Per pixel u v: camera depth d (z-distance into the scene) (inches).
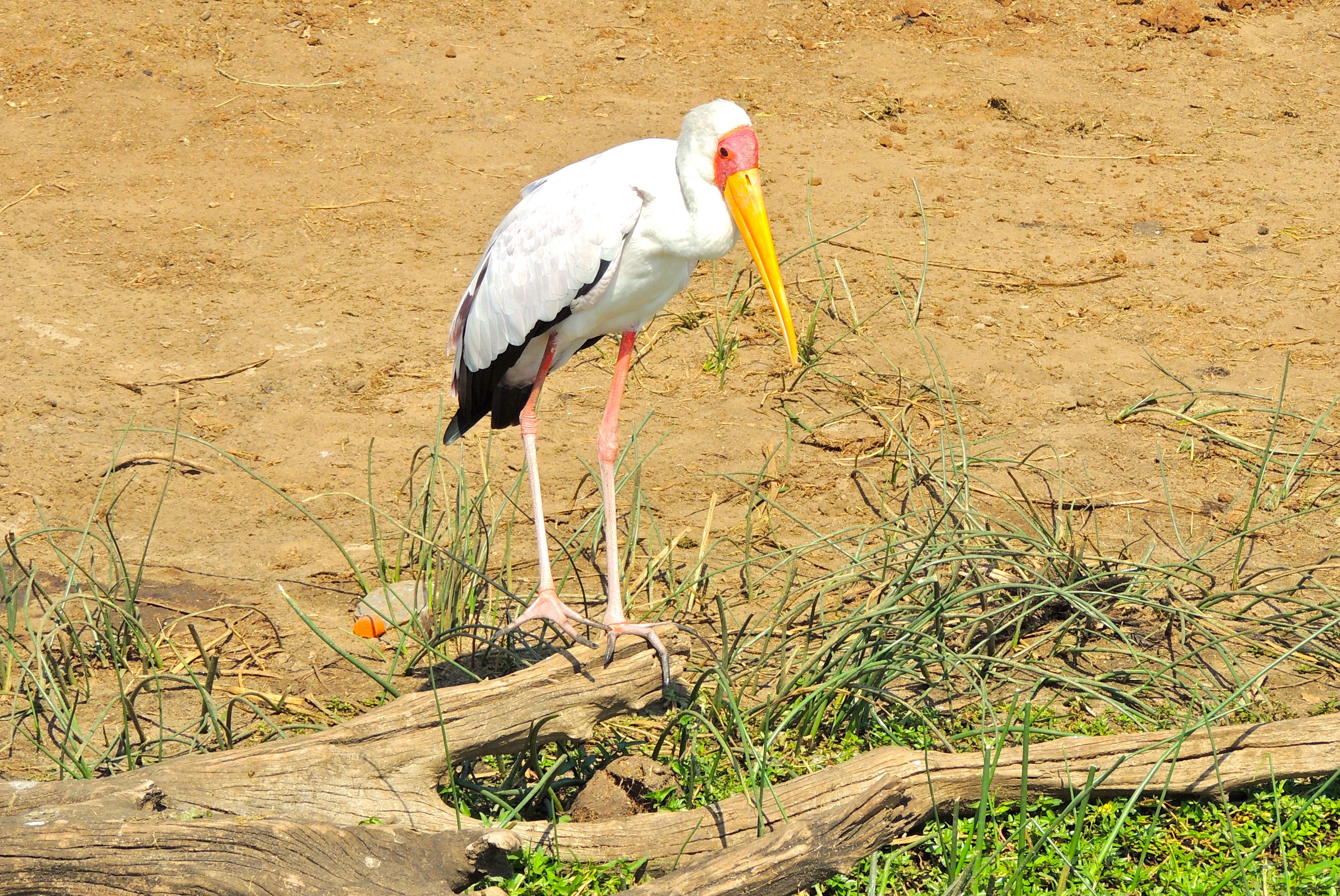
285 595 309.0
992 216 631.8
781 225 615.8
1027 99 758.5
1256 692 341.4
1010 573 382.0
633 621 356.5
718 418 480.4
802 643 355.9
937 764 288.4
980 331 537.3
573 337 336.8
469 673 307.0
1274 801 293.4
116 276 553.3
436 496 427.2
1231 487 442.6
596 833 276.1
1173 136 721.6
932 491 432.5
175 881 233.8
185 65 743.7
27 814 238.1
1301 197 654.5
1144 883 271.4
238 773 263.6
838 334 535.2
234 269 563.8
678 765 300.5
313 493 428.8
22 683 327.3
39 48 745.0
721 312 550.3
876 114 732.7
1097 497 435.5
